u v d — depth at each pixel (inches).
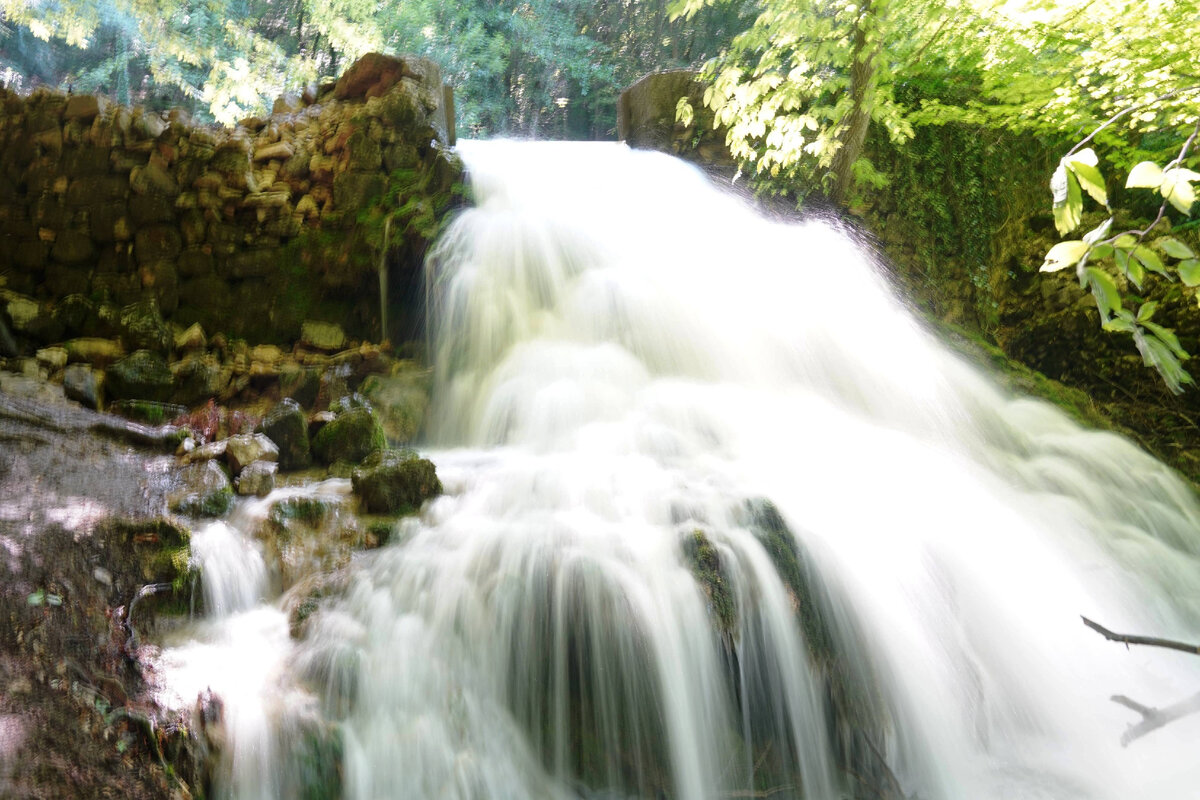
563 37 920.3
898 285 412.8
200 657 180.2
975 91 451.5
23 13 625.9
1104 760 203.6
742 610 195.5
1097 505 314.2
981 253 427.2
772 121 403.5
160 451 256.1
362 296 353.7
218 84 673.0
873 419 353.1
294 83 697.0
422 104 389.7
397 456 242.4
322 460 271.1
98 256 351.3
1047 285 411.2
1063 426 365.4
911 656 208.1
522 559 203.2
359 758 169.8
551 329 341.1
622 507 225.8
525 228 362.6
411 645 190.7
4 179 354.0
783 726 192.9
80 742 147.5
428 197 360.5
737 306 362.0
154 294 345.1
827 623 202.8
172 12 660.7
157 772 150.2
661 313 345.7
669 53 939.3
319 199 369.1
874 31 370.0
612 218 388.2
